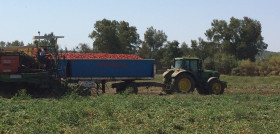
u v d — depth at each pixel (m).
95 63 22.56
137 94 22.42
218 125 11.42
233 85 34.34
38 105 14.96
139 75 23.59
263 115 13.36
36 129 10.21
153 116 12.80
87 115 12.90
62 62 21.80
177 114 13.26
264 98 19.53
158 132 10.26
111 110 13.34
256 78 44.25
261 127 10.91
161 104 16.09
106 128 10.70
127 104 15.65
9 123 11.31
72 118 11.63
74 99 17.78
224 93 25.05
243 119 12.60
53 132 10.23
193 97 19.02
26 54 20.22
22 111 13.60
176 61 24.19
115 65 23.00
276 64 55.31
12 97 18.97
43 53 20.98
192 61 23.67
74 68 22.22
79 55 23.27
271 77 45.06
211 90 23.17
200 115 12.83
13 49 21.47
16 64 19.77
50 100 17.66
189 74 23.48
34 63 20.52
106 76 22.92
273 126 11.24
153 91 26.69
